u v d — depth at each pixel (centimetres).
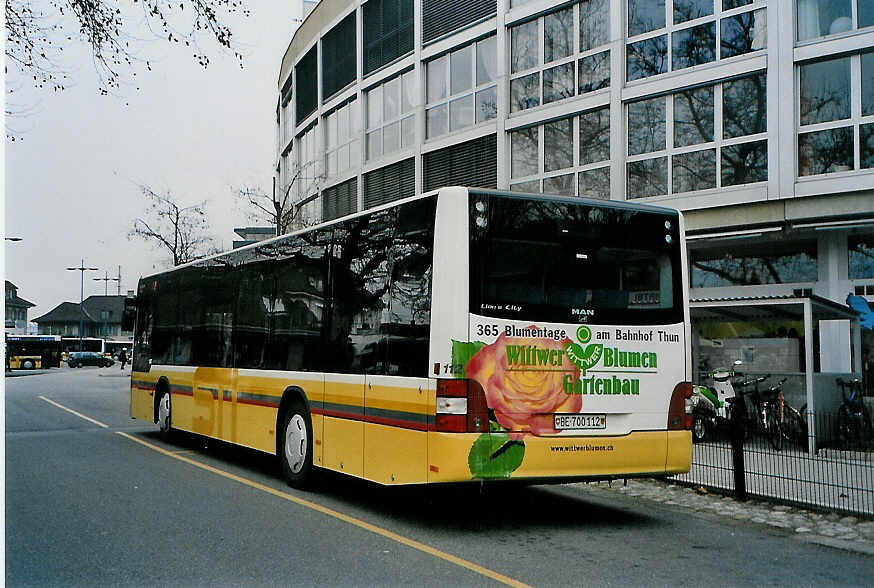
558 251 805
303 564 658
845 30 1549
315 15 3253
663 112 1803
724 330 1558
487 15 2272
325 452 941
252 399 1139
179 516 845
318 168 3219
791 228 1570
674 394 841
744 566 672
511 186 2148
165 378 1500
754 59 1638
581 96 1967
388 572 635
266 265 1132
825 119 1562
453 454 743
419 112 2534
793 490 930
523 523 838
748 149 1653
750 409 1398
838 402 1380
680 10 1794
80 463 1241
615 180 1859
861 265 1554
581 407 795
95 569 642
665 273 855
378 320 852
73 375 5872
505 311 773
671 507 938
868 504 865
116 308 14562
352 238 916
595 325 809
